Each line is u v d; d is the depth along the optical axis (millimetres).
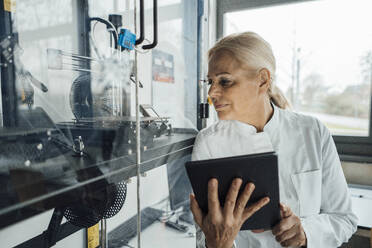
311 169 923
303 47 2189
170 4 1915
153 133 996
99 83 1065
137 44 830
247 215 650
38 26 1119
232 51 807
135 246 1407
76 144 743
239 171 633
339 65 2113
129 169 791
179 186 1758
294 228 782
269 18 2250
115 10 1455
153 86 1766
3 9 832
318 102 2221
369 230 1267
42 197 523
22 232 1073
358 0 2006
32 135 692
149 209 1738
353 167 2006
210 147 1020
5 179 548
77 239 1342
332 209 953
